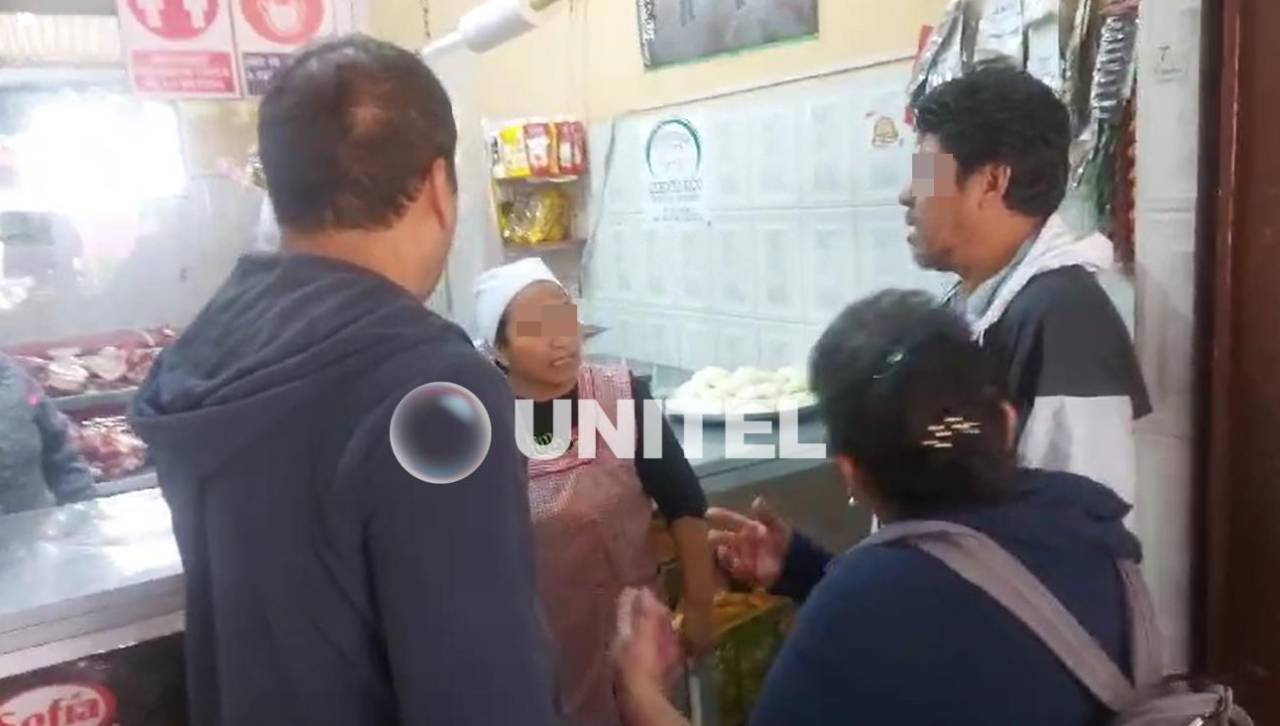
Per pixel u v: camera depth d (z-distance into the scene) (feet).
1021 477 2.95
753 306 8.54
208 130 8.09
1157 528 5.24
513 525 2.46
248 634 2.53
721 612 4.88
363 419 2.37
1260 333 4.72
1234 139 4.68
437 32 8.80
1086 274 4.08
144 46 5.26
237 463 2.49
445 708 2.34
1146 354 5.17
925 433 2.85
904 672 2.66
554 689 2.66
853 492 3.12
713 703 4.85
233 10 5.45
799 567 4.53
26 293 8.09
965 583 2.70
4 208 7.33
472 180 7.06
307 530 2.42
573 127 9.82
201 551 2.68
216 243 8.37
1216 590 4.97
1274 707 4.85
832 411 3.01
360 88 2.57
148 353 7.80
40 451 6.24
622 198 9.72
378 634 2.47
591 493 4.65
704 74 8.65
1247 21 4.60
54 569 3.09
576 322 4.67
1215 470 4.90
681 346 9.36
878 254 7.38
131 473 6.80
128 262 8.29
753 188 8.36
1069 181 5.34
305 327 2.47
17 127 7.34
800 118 7.84
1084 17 5.42
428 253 2.75
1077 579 2.79
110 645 2.95
